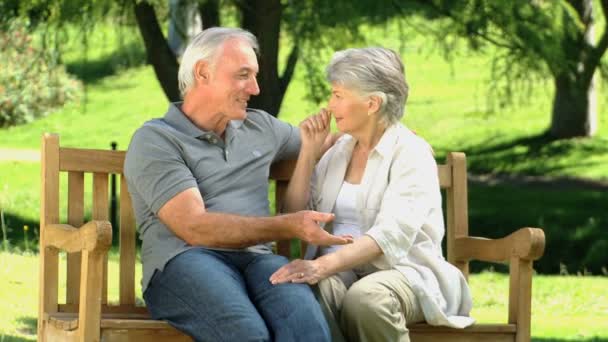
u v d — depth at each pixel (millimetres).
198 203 4383
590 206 15125
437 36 11977
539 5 11469
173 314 4258
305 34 11383
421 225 4508
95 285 4125
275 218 4312
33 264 9750
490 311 9242
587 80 12680
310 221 4273
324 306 4332
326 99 11719
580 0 13898
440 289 4551
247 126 4746
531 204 15242
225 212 4535
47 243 4613
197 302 4172
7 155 17016
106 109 20547
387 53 4664
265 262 4402
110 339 4160
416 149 4617
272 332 4164
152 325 4207
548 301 9820
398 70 4648
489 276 11508
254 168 4676
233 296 4137
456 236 5020
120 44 11609
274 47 11000
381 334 4266
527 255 4504
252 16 10977
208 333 4133
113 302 8156
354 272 4617
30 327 7363
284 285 4223
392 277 4383
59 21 10648
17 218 13109
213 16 11281
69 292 4746
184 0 11203
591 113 18438
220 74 4551
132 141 4504
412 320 4438
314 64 11641
